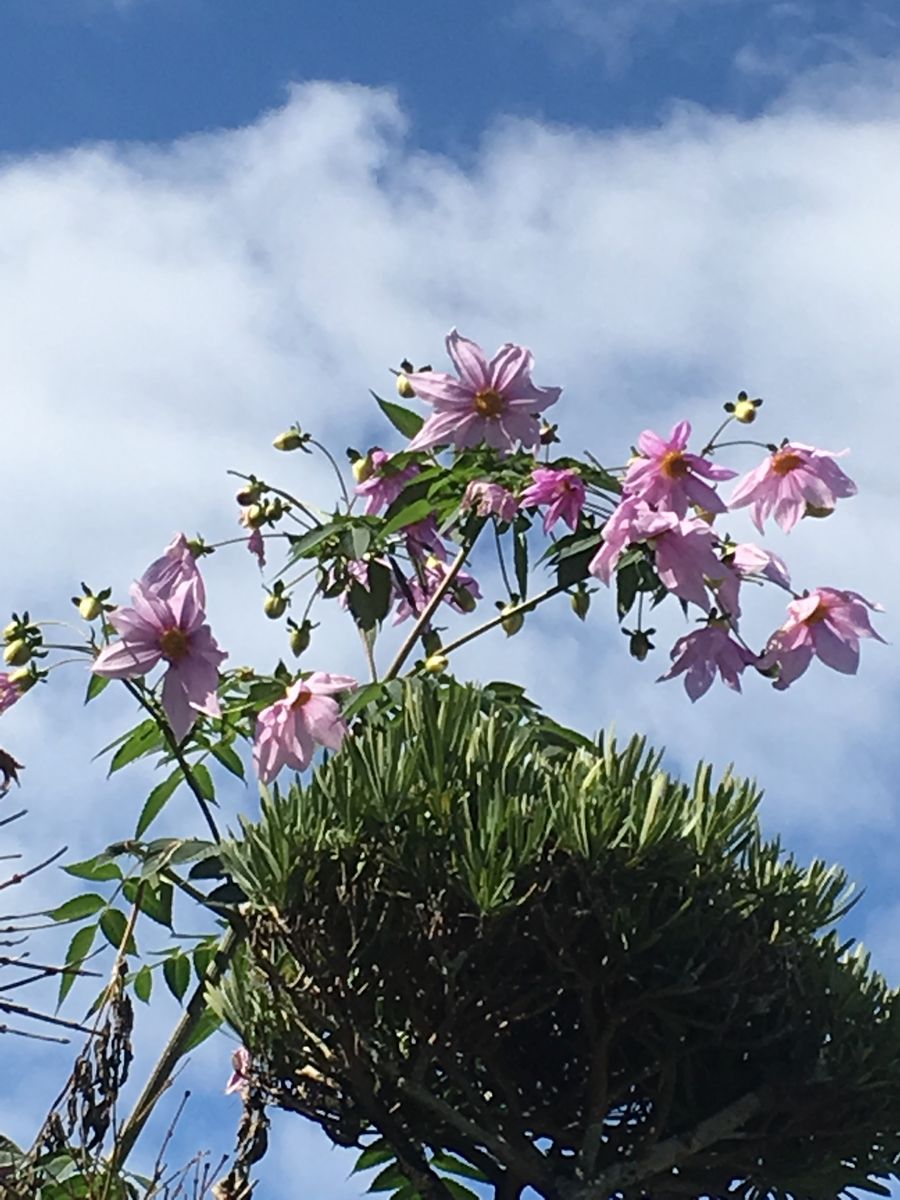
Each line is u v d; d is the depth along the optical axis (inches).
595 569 81.2
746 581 83.8
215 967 80.8
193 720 79.4
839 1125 74.8
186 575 83.3
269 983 75.0
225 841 77.1
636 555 82.0
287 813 74.7
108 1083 70.6
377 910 73.4
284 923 73.5
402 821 73.8
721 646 82.7
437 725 75.7
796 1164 74.9
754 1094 74.0
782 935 75.0
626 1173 73.3
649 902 72.8
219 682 84.0
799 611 82.9
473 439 84.6
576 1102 75.5
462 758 75.4
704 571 81.0
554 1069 76.5
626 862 72.1
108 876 81.1
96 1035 70.9
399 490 88.7
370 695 81.0
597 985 72.6
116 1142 71.9
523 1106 76.0
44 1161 72.5
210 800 84.9
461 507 85.4
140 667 79.4
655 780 73.7
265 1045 76.5
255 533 86.7
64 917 80.9
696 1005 74.1
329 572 87.0
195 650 79.9
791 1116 74.2
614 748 76.9
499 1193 76.3
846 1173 75.7
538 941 72.1
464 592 91.4
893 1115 74.9
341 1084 76.5
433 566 92.3
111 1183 70.9
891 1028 75.2
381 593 86.8
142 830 84.1
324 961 73.4
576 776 75.0
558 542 83.6
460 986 73.0
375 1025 74.8
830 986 75.5
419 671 87.1
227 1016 77.7
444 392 84.4
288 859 73.7
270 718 80.1
